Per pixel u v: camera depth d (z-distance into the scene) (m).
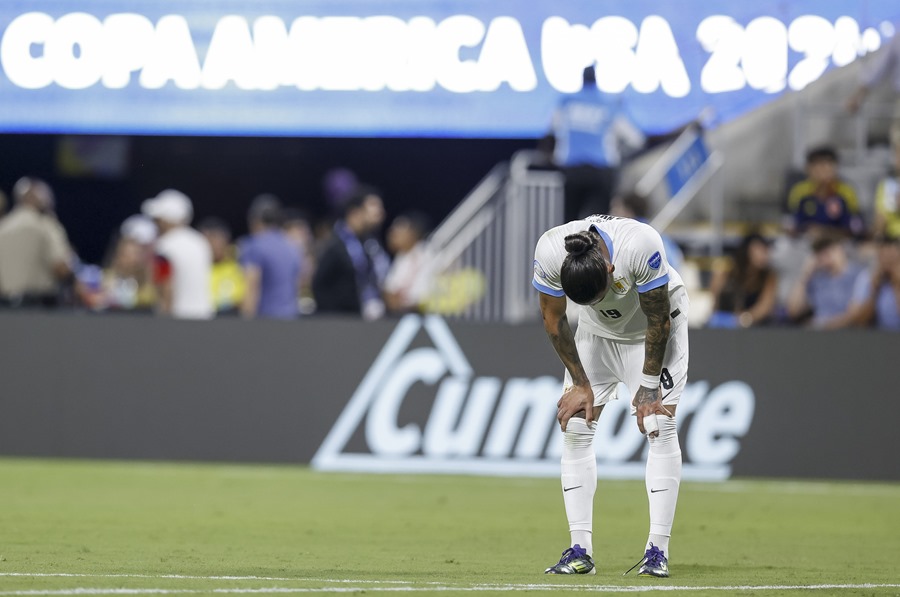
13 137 72.44
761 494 38.44
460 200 71.06
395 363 42.97
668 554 25.23
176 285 48.03
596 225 19.78
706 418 41.97
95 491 36.03
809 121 51.94
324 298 46.16
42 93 55.94
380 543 26.45
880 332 41.84
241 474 41.16
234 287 57.94
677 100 52.72
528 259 49.97
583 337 21.11
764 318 47.78
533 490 38.47
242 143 71.50
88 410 43.75
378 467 42.72
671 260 48.69
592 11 53.12
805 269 47.44
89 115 55.88
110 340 43.84
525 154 53.94
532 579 19.92
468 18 54.00
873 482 41.62
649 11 52.88
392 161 71.19
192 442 43.41
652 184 51.00
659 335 19.89
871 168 50.41
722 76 52.50
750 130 52.41
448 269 50.25
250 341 43.44
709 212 52.12
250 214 73.62
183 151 72.19
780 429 41.91
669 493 20.72
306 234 56.41
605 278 19.05
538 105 53.75
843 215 49.03
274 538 26.97
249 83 55.28
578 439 21.12
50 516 30.23
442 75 54.22
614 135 51.34
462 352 42.75
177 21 55.50
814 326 46.28
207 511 32.09
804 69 52.19
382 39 54.50
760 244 47.88
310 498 35.59
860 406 41.78
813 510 34.88
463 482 40.28
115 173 69.81
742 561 24.22
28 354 44.00
